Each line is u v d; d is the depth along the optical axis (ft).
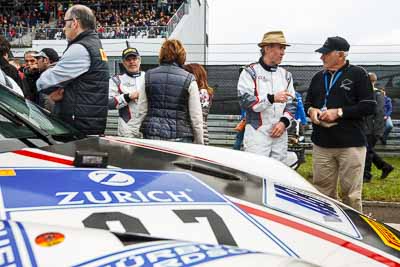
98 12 92.99
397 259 5.14
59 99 10.98
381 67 35.94
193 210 5.03
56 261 3.25
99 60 10.88
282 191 6.43
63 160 5.99
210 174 6.46
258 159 8.24
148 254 3.36
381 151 35.78
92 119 10.93
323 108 12.38
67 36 11.08
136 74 15.61
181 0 93.61
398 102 35.91
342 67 12.32
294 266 3.30
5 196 4.76
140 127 12.16
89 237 3.58
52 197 4.84
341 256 4.89
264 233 4.92
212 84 37.81
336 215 6.05
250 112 13.10
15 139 6.61
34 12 95.91
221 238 4.65
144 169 6.11
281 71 13.26
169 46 11.64
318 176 13.03
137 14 91.66
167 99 11.46
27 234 3.56
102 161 5.95
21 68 20.17
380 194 20.47
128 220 4.59
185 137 11.69
